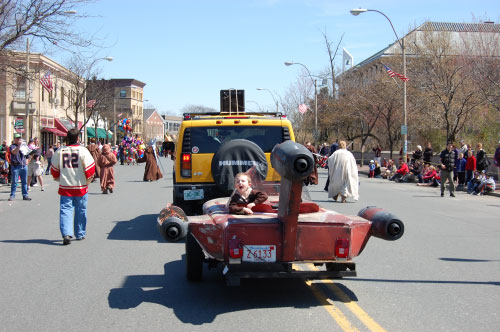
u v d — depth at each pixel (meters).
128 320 5.30
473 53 35.44
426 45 36.16
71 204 9.50
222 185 9.56
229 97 17.11
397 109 39.09
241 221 5.57
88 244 9.43
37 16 18.66
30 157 20.06
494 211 14.55
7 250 8.90
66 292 6.35
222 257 5.60
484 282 6.80
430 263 7.92
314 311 5.55
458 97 32.59
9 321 5.29
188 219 5.98
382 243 9.58
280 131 10.20
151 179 25.25
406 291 6.36
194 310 5.62
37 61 43.16
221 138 10.09
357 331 4.91
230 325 5.11
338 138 49.66
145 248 9.07
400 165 27.86
